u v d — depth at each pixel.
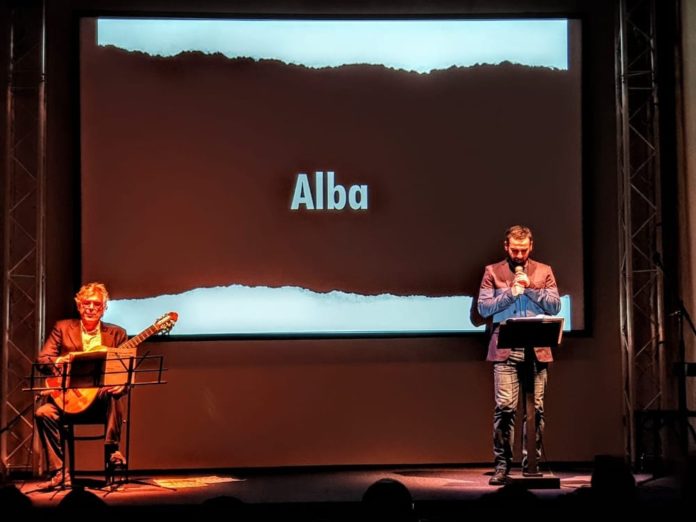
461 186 7.60
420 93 7.61
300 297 7.53
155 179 7.49
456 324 7.57
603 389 7.68
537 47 7.67
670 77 7.76
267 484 6.85
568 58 7.69
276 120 7.56
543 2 7.75
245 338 7.48
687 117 7.58
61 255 7.50
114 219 7.46
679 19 7.66
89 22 7.50
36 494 6.48
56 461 6.68
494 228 7.61
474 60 7.64
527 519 3.52
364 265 7.56
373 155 7.59
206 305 7.48
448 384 7.61
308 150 7.57
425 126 7.61
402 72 7.61
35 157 7.57
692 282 7.53
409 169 7.59
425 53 7.62
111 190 7.47
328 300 7.54
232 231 7.52
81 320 6.94
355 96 7.59
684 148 7.61
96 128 7.48
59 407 6.64
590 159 7.70
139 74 7.51
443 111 7.62
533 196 7.62
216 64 7.55
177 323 7.46
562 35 7.69
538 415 6.74
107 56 7.50
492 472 7.35
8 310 7.36
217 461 7.50
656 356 7.69
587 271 7.62
